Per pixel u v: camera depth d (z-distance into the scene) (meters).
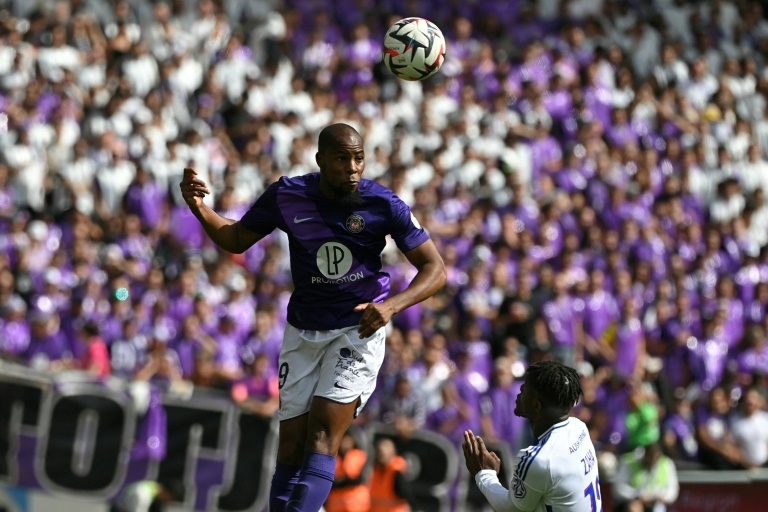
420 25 23.58
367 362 21.62
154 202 55.78
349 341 21.53
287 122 62.84
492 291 54.97
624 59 76.19
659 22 78.81
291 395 21.81
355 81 68.56
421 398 47.22
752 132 76.31
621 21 78.25
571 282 56.19
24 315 47.69
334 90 68.81
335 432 21.34
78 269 50.78
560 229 60.75
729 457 49.44
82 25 63.41
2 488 41.72
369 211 21.58
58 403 42.19
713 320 57.75
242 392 43.72
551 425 21.67
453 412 47.59
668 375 56.69
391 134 65.38
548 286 54.50
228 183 56.25
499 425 48.25
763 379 54.88
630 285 58.19
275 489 21.94
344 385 21.39
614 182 65.94
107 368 46.94
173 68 63.91
